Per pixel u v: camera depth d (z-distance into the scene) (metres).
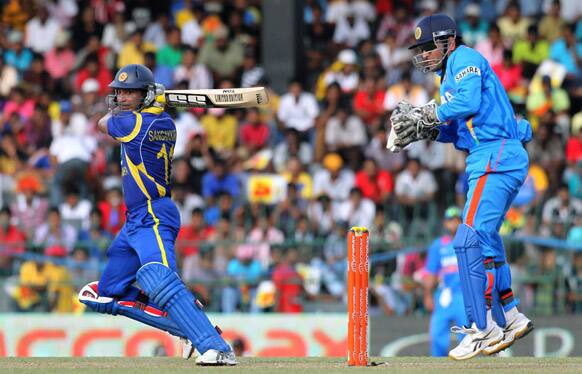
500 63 65.31
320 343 44.59
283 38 62.59
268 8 62.81
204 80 65.12
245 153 60.00
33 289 48.44
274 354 44.84
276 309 46.91
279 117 61.38
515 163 25.31
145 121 24.97
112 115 25.27
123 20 70.12
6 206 53.97
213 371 23.59
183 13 71.25
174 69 66.25
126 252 25.36
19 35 72.12
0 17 72.94
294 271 47.25
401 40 68.44
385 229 51.22
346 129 60.00
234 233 50.69
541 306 46.88
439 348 43.06
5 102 67.38
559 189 52.84
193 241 48.47
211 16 70.69
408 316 45.97
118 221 53.34
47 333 46.09
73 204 55.59
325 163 58.16
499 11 70.38
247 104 25.81
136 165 24.95
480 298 25.12
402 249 47.56
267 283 47.06
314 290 47.03
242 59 66.19
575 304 47.03
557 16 69.06
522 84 64.69
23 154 62.50
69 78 68.94
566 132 61.09
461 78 25.25
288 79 62.59
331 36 70.56
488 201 25.34
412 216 52.94
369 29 70.44
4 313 47.94
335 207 53.91
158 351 45.34
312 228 52.47
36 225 56.12
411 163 55.44
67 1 73.25
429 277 43.44
